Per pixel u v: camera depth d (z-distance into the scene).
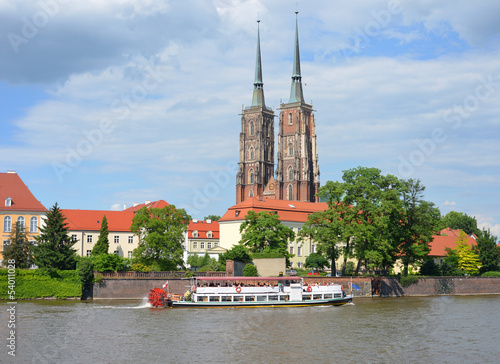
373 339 76.94
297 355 67.25
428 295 144.50
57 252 117.94
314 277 129.50
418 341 76.19
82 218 175.50
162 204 188.62
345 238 132.12
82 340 74.25
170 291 122.50
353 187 137.00
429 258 155.88
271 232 148.25
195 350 69.19
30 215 140.75
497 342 76.12
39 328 81.94
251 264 136.62
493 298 137.25
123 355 66.69
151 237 130.75
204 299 106.44
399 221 146.25
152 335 77.69
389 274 152.00
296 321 90.75
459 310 108.38
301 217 195.12
